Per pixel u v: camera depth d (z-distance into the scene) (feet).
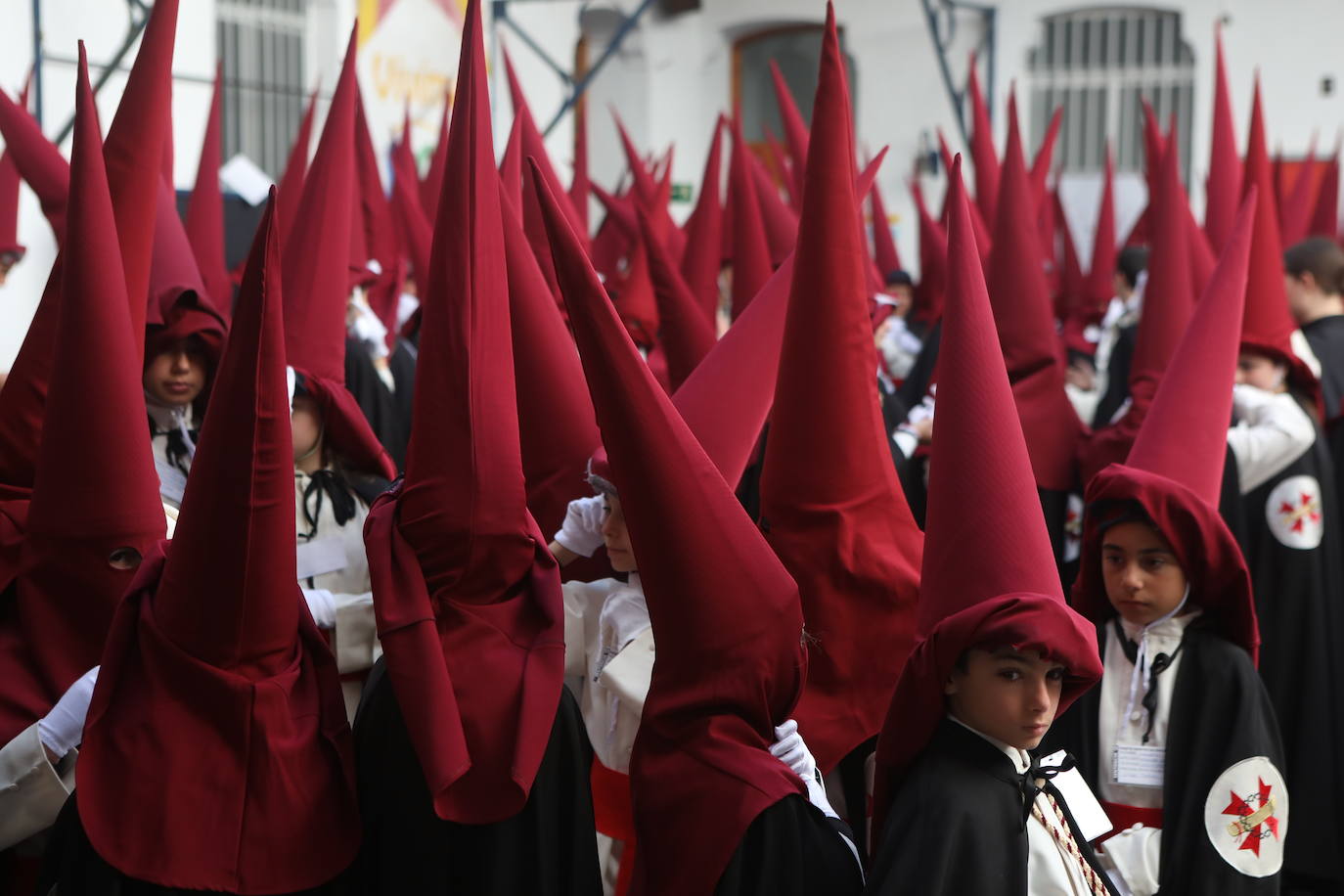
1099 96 51.29
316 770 6.87
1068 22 51.16
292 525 6.75
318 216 10.72
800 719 8.83
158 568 6.99
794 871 6.44
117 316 7.55
